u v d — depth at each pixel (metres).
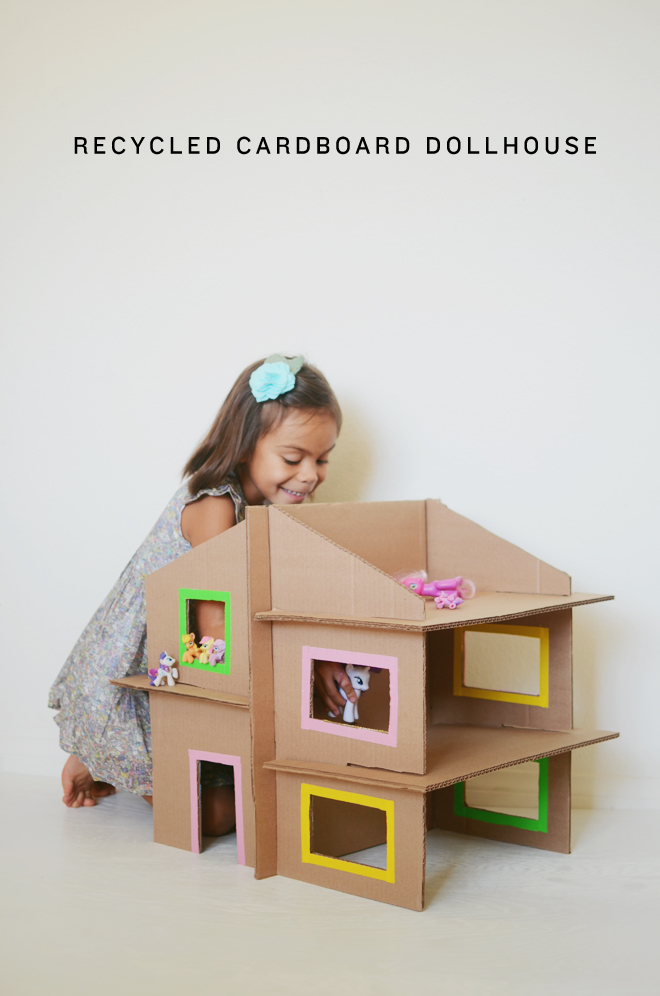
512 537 1.49
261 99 1.61
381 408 1.55
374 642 1.05
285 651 1.14
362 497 1.57
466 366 1.50
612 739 1.36
